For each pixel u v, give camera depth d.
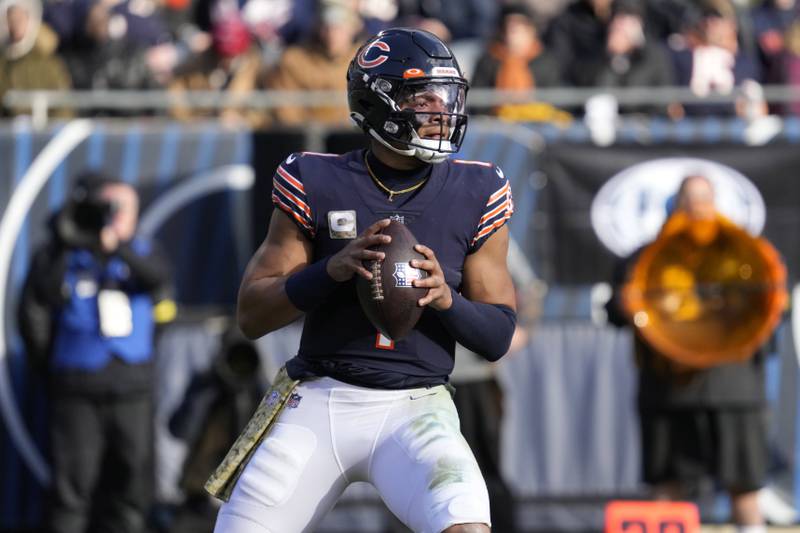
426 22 33.12
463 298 11.92
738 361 24.14
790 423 26.78
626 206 26.89
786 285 26.91
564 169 26.89
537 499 26.73
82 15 29.77
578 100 28.06
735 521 24.73
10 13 29.00
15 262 26.36
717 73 30.44
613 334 26.94
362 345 12.12
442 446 11.81
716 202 26.95
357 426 12.14
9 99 28.11
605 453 26.86
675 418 24.36
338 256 11.55
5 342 26.25
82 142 26.67
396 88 12.00
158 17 33.19
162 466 26.44
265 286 12.03
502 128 26.89
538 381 26.89
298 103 27.88
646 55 29.97
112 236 24.84
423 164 12.34
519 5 29.56
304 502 12.27
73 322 24.62
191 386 24.59
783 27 34.72
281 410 12.49
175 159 26.83
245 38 30.36
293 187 12.20
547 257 26.89
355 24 30.05
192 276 26.77
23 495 26.14
